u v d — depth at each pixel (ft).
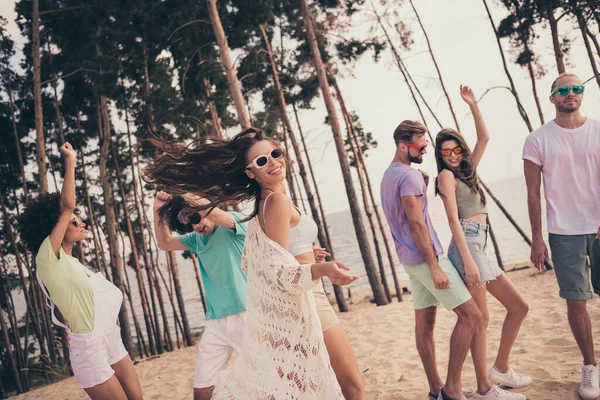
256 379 8.05
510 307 11.75
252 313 8.31
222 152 8.50
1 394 60.64
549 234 11.82
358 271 149.89
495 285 11.84
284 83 60.49
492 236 58.03
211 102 55.57
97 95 57.62
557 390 11.75
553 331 17.94
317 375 7.72
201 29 50.19
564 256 11.49
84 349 11.00
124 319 56.34
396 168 11.59
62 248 11.44
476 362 11.54
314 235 10.00
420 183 11.22
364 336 27.17
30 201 11.43
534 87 50.06
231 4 50.21
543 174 11.87
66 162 11.13
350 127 62.28
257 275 8.25
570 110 11.41
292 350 7.82
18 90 68.33
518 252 112.57
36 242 11.31
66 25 61.41
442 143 11.88
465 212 11.97
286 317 7.88
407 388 13.97
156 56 59.16
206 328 12.28
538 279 41.52
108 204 58.85
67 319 11.03
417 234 11.02
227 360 12.24
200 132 55.62
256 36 60.49
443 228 242.37
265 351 8.00
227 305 12.01
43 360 63.16
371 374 16.76
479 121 12.98
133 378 11.82
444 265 11.18
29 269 69.21
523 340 17.37
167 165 8.63
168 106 55.98
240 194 8.78
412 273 11.51
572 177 11.50
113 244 57.88
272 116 67.31
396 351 20.47
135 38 57.31
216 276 12.17
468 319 11.00
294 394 7.70
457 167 11.96
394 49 54.85
